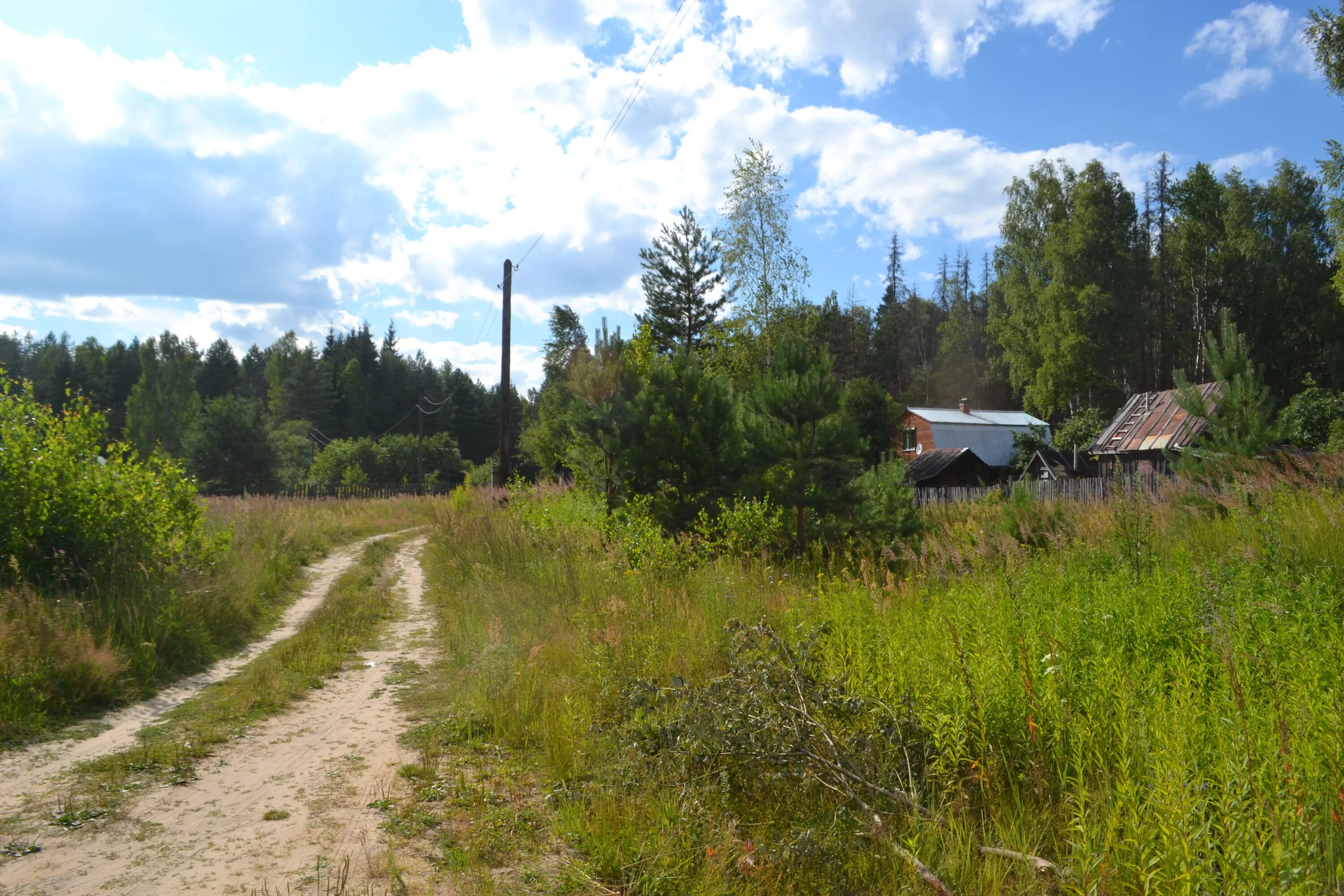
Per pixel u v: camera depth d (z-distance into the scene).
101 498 9.23
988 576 7.43
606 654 6.56
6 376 9.36
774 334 31.28
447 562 14.97
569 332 62.62
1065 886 2.92
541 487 21.22
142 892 3.36
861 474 13.59
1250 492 8.99
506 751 5.45
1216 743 3.47
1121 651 4.79
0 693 5.97
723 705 4.63
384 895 3.34
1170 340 50.59
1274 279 45.16
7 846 3.80
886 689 4.72
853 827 3.82
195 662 8.05
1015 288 48.75
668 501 12.78
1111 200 46.56
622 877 3.57
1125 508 9.12
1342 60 21.64
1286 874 2.52
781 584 8.53
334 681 7.51
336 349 104.62
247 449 49.59
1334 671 3.88
